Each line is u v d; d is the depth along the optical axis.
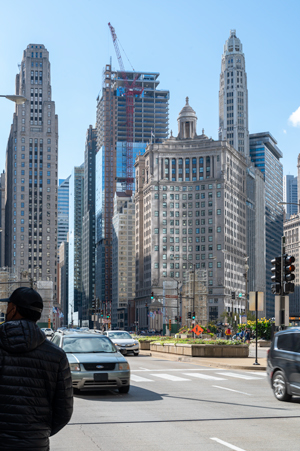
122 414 13.13
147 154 188.00
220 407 14.26
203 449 9.35
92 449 9.38
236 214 189.50
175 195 181.75
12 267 196.75
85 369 16.30
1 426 4.24
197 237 178.50
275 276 25.11
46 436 4.39
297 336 15.20
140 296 191.50
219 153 179.50
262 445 9.68
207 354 33.81
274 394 15.82
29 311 4.62
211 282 173.38
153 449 9.37
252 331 62.03
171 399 15.80
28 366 4.34
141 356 39.03
